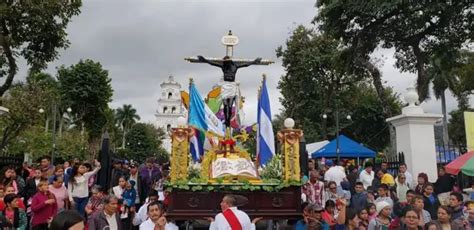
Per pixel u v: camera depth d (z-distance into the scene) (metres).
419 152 12.11
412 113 12.36
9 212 7.91
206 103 11.98
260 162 11.12
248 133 12.15
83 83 48.56
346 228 7.63
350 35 19.59
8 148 29.95
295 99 35.56
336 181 11.73
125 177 11.80
